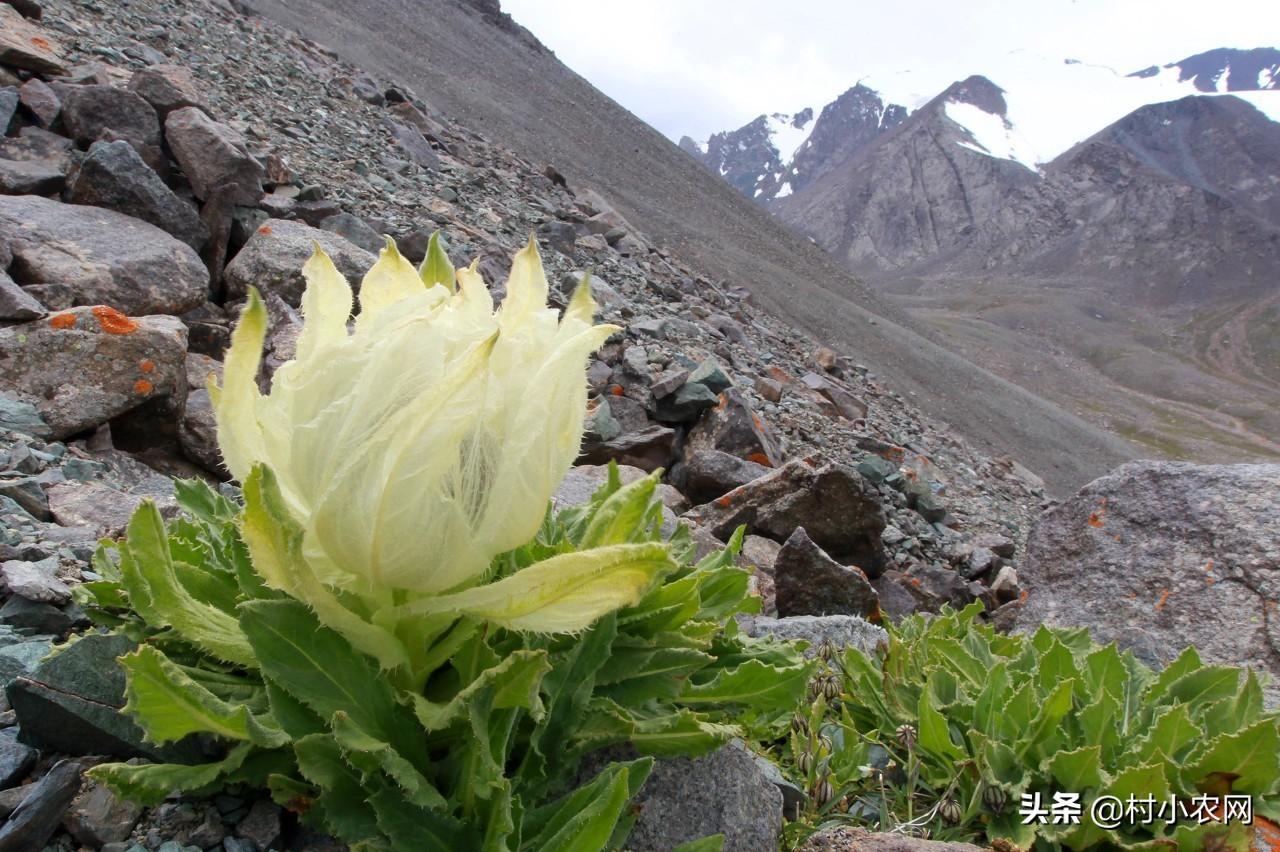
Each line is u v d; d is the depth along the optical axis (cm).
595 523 220
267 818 223
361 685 204
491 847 193
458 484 180
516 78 7025
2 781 226
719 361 1502
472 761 203
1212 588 591
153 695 191
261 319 191
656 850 253
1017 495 2152
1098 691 369
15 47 984
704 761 275
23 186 781
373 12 6316
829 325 5109
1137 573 631
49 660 232
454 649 209
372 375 180
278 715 204
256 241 839
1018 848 305
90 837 215
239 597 222
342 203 1285
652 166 6700
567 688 233
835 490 804
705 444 1005
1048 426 5888
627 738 243
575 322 200
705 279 2825
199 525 278
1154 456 14300
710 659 260
